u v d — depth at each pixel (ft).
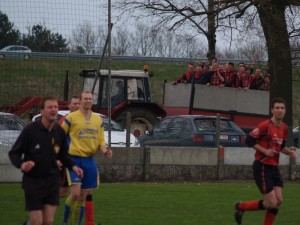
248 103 225.35
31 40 174.81
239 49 307.37
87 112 93.20
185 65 420.36
